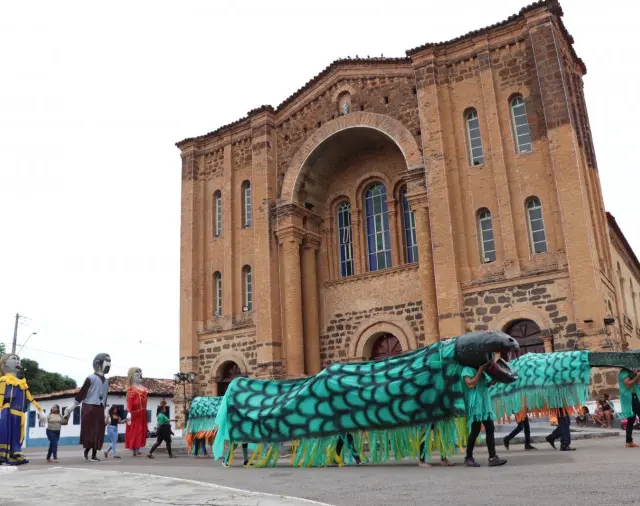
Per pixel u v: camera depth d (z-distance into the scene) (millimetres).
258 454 11375
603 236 23438
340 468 9438
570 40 24672
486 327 22047
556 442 14273
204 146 31969
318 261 29141
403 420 9438
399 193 27859
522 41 23391
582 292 20109
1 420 11945
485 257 22969
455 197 23438
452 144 23969
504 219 22297
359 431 9734
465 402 8984
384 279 26875
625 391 11375
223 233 30125
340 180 29609
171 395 48219
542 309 21141
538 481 6582
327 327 28109
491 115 23312
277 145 29625
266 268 27578
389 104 26438
